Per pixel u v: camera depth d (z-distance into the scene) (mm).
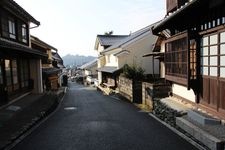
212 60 7930
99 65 41438
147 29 27703
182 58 9523
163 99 12188
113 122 10820
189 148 6898
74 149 7195
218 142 5973
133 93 18016
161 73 20266
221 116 7371
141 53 26578
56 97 18016
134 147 7191
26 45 18703
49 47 28438
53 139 8273
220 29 7246
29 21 18766
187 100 10336
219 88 7457
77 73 84125
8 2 12484
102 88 32062
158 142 7578
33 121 10328
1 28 13375
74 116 12664
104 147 7281
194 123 7855
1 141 7781
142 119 11383
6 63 13945
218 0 6734
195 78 8953
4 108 12320
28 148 7414
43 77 23234
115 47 27531
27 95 18047
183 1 11055
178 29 10953
